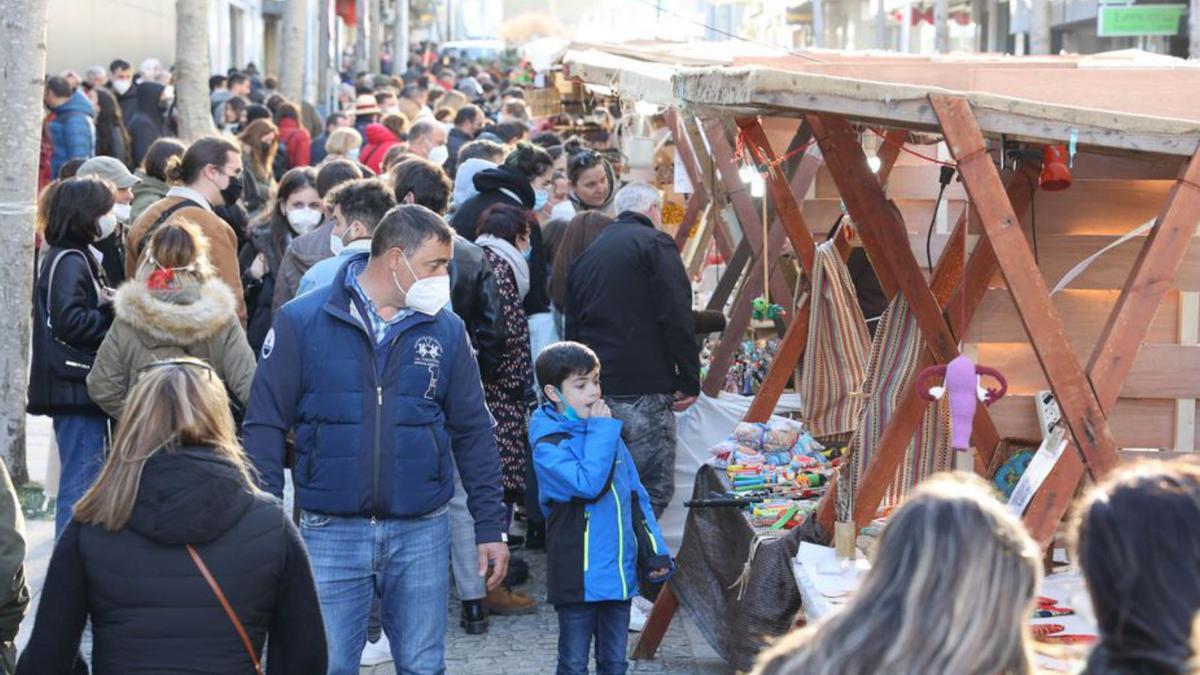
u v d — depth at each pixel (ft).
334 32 122.01
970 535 8.05
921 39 101.04
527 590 25.80
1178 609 7.80
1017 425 18.57
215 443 12.38
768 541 19.04
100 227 22.40
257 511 12.41
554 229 30.55
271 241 26.37
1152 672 7.81
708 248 36.58
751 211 27.45
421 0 243.81
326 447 15.88
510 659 22.13
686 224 35.53
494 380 24.07
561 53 40.16
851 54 26.58
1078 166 17.94
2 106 29.55
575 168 30.99
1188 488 7.97
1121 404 17.98
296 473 16.14
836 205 27.27
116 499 12.01
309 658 12.71
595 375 19.20
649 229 24.49
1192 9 57.41
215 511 12.10
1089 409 14.44
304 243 23.68
